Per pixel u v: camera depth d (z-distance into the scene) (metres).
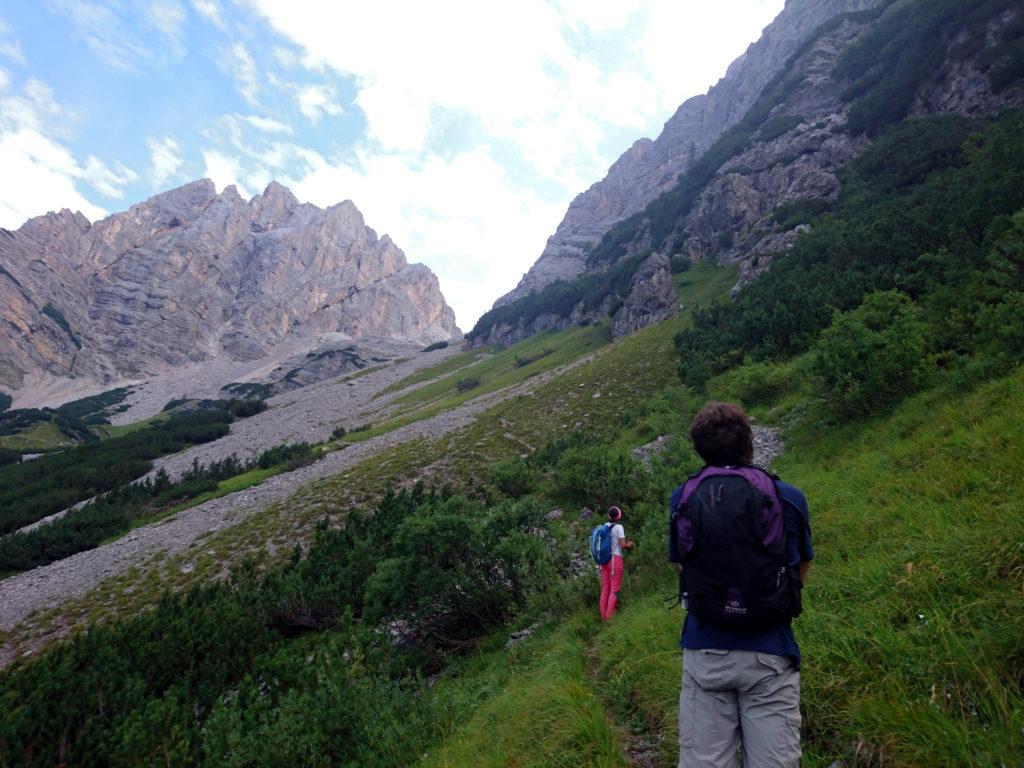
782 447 18.02
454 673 9.81
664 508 13.67
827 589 5.40
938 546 4.96
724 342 42.06
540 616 10.30
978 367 12.59
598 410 43.66
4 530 55.44
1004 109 65.00
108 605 26.78
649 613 7.20
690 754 2.67
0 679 12.01
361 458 54.28
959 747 2.83
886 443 12.14
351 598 17.27
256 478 58.66
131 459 85.31
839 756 3.38
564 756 4.39
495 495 25.05
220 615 15.09
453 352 199.75
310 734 7.12
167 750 8.34
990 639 3.44
